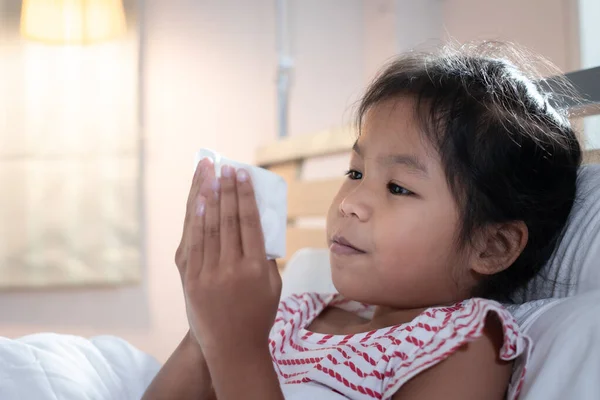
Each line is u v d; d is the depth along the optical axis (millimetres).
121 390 899
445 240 735
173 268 2574
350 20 2811
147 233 2562
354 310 903
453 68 803
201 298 587
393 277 735
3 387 787
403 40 2633
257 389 599
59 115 2443
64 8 2428
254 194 589
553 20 2199
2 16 2412
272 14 2738
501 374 668
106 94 2475
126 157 2492
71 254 2457
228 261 583
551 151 790
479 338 679
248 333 596
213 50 2668
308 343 825
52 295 2506
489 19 2467
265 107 2713
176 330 2564
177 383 756
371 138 759
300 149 2018
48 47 2434
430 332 701
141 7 2596
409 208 728
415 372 674
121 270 2488
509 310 774
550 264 823
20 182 2428
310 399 686
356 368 719
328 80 2777
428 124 736
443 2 2693
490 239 763
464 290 769
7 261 2422
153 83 2596
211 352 601
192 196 614
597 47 2094
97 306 2529
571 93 985
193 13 2652
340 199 778
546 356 625
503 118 757
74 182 2457
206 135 2643
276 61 2676
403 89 771
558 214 806
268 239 598
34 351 850
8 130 2416
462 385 656
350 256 749
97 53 2471
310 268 1184
